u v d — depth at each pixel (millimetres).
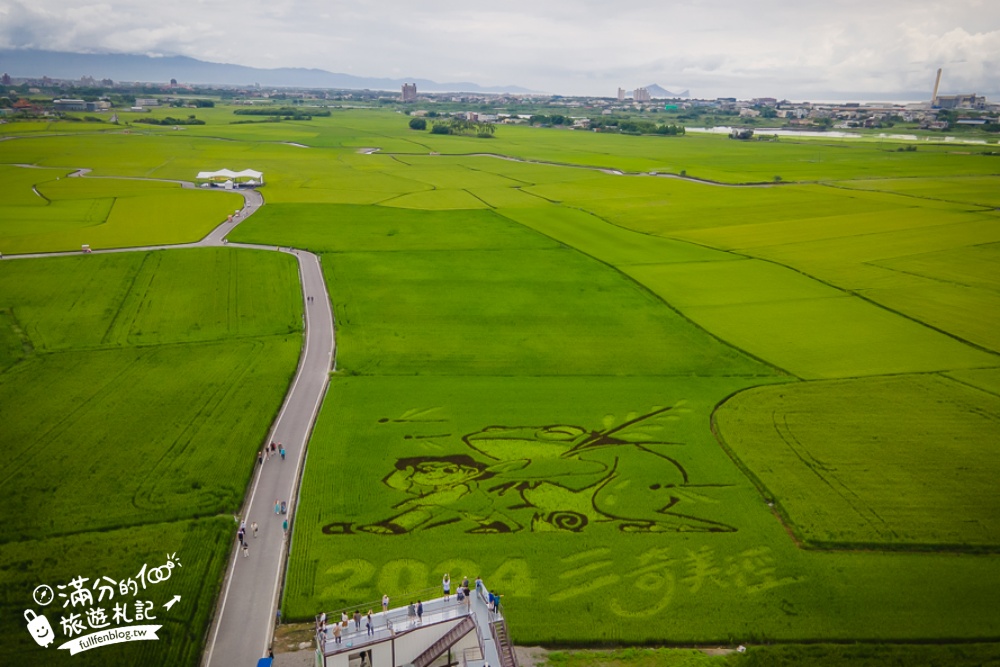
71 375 91312
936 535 62562
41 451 73250
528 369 97188
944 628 52344
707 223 187750
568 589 56094
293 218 184875
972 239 167250
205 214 186625
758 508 66750
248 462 72062
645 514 65688
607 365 98750
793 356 101812
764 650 50375
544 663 49344
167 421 80000
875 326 113312
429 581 56500
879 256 153500
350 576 56844
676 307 121812
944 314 118438
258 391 87750
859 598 55375
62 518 62625
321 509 65375
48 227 168125
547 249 159125
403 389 90062
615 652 50438
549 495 68312
